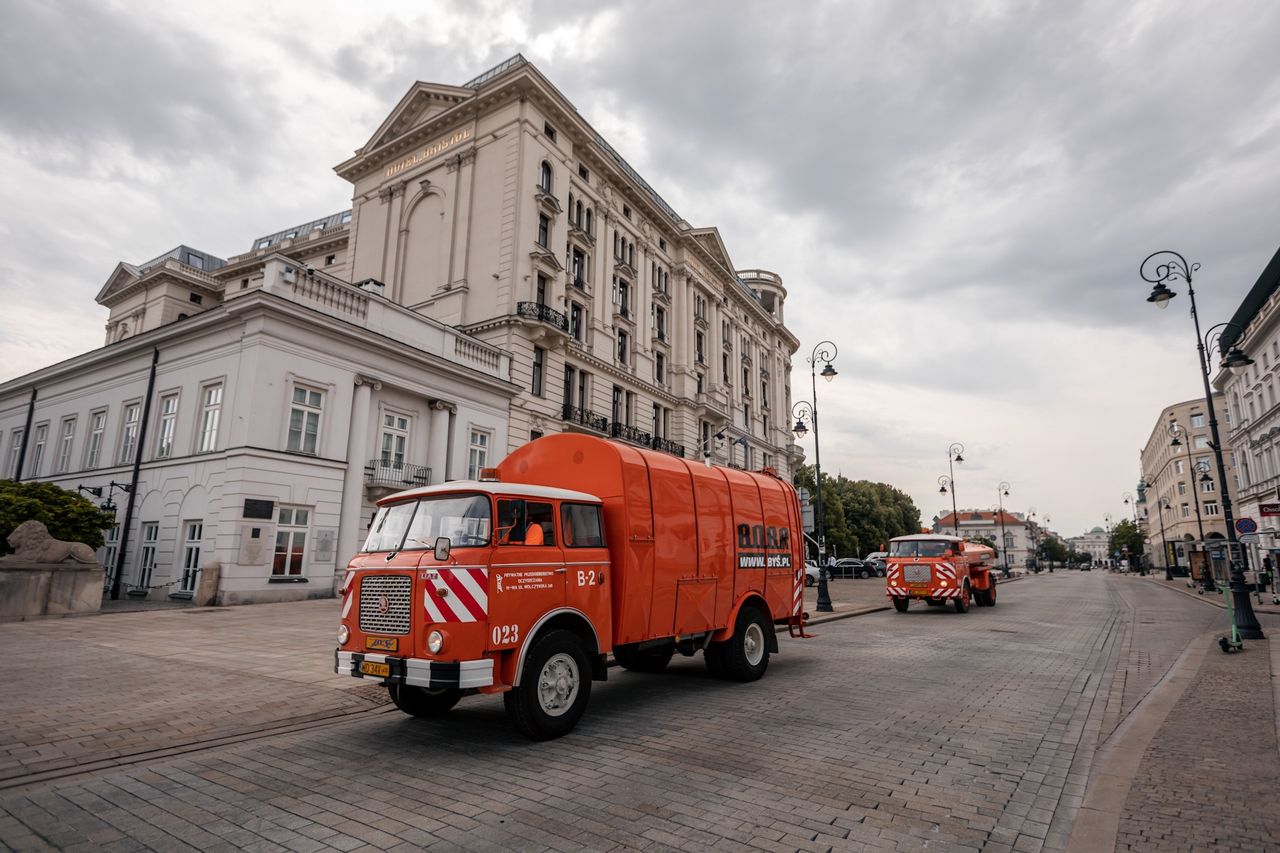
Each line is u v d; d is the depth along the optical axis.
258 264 47.66
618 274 39.31
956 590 20.56
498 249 31.61
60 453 26.91
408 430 24.47
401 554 6.36
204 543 19.36
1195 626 16.75
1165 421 79.12
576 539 7.16
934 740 6.45
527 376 30.89
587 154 36.78
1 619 14.16
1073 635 14.95
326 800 4.87
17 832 4.29
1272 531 37.66
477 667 5.82
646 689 8.97
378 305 23.39
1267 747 6.01
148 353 23.64
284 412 20.03
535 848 4.09
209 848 4.10
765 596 10.20
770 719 7.27
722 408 50.12
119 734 6.31
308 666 9.66
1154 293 16.94
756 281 66.25
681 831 4.33
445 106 35.34
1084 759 5.91
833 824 4.46
